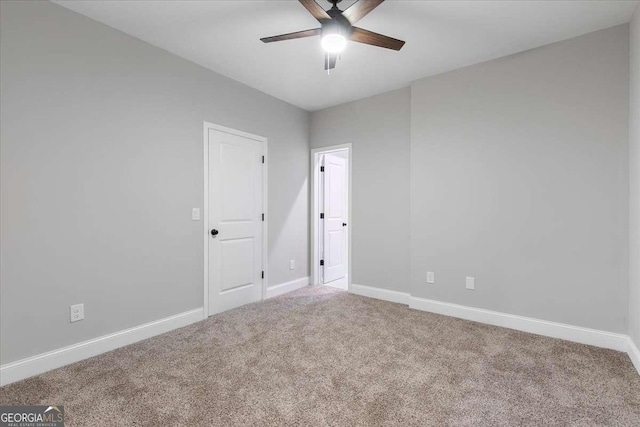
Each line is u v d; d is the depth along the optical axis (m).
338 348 2.40
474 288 3.00
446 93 3.15
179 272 2.88
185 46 2.70
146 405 1.70
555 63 2.60
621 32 2.34
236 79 3.37
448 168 3.14
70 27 2.18
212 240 3.18
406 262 3.59
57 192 2.12
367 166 3.89
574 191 2.53
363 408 1.67
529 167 2.72
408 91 3.55
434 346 2.43
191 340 2.57
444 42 2.60
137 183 2.57
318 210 4.54
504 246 2.84
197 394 1.80
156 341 2.55
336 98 3.94
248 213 3.57
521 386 1.88
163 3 2.12
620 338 2.35
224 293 3.31
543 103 2.65
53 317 2.11
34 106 2.02
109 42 2.39
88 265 2.28
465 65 3.01
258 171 3.69
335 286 4.41
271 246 3.88
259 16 2.28
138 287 2.58
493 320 2.89
